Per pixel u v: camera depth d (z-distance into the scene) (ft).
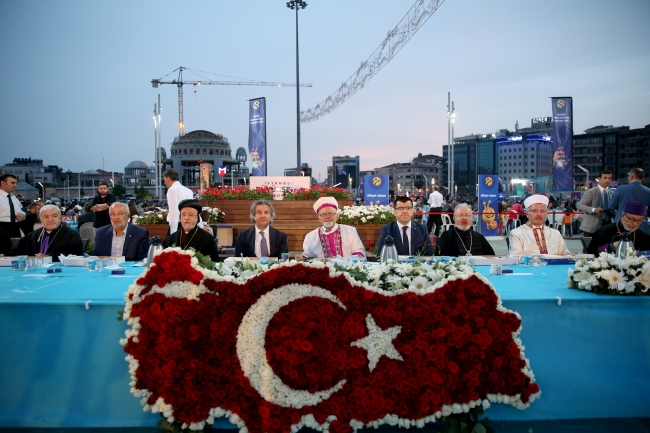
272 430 8.37
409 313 8.95
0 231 18.30
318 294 9.05
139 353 8.63
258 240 16.51
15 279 11.34
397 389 8.65
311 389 8.52
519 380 8.84
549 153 391.24
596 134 305.32
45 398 9.25
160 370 8.53
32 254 16.76
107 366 9.25
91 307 9.19
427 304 8.89
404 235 17.35
